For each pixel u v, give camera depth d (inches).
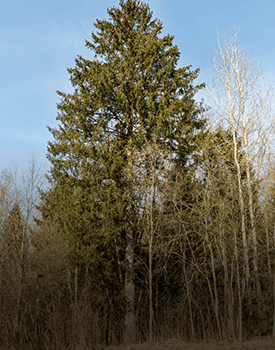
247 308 513.0
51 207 638.5
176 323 558.6
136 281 561.3
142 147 579.8
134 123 636.7
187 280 550.3
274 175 630.5
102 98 616.4
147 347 434.9
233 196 561.3
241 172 599.5
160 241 572.1
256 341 434.6
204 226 533.6
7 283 441.4
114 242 560.7
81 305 467.5
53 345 436.1
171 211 575.2
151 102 602.9
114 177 557.0
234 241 511.8
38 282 472.7
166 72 636.1
